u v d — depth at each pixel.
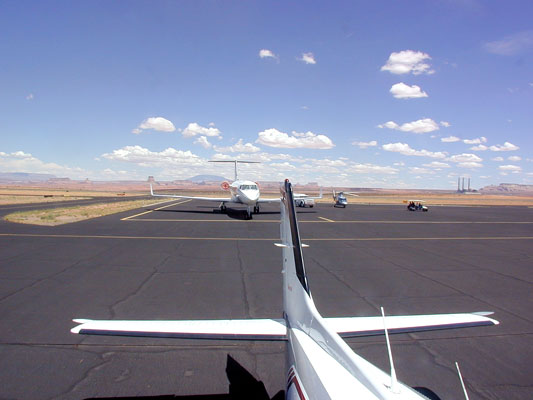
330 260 16.41
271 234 24.05
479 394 5.73
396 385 3.02
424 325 4.78
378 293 11.29
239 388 5.73
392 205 75.25
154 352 7.00
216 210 46.53
